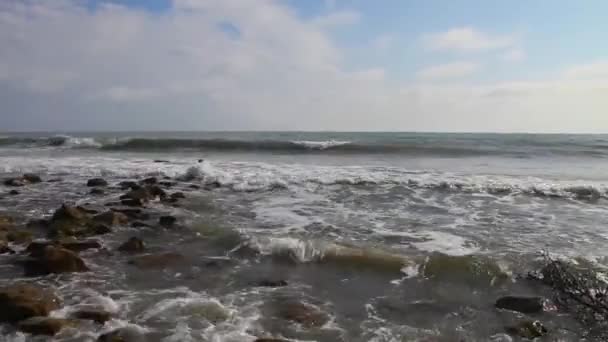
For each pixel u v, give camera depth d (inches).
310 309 219.3
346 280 260.7
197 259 293.7
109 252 306.2
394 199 483.5
